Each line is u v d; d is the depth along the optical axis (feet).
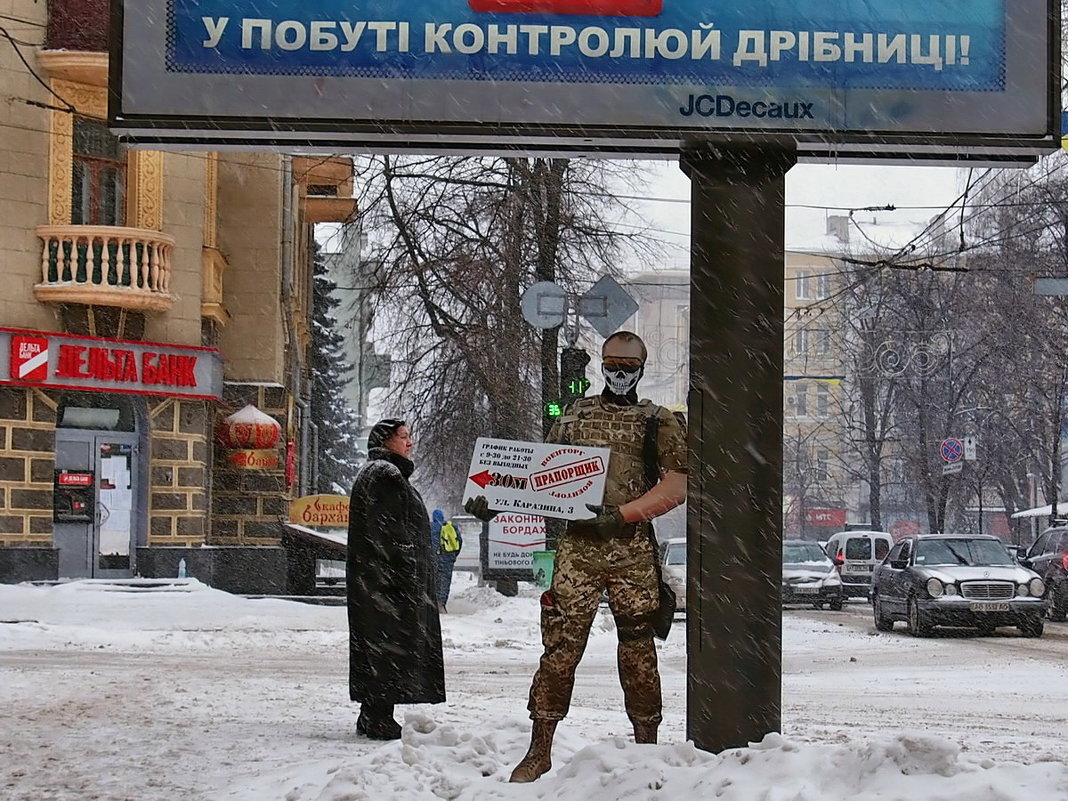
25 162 84.64
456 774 23.77
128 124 24.53
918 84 24.54
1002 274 150.92
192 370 90.12
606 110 24.44
